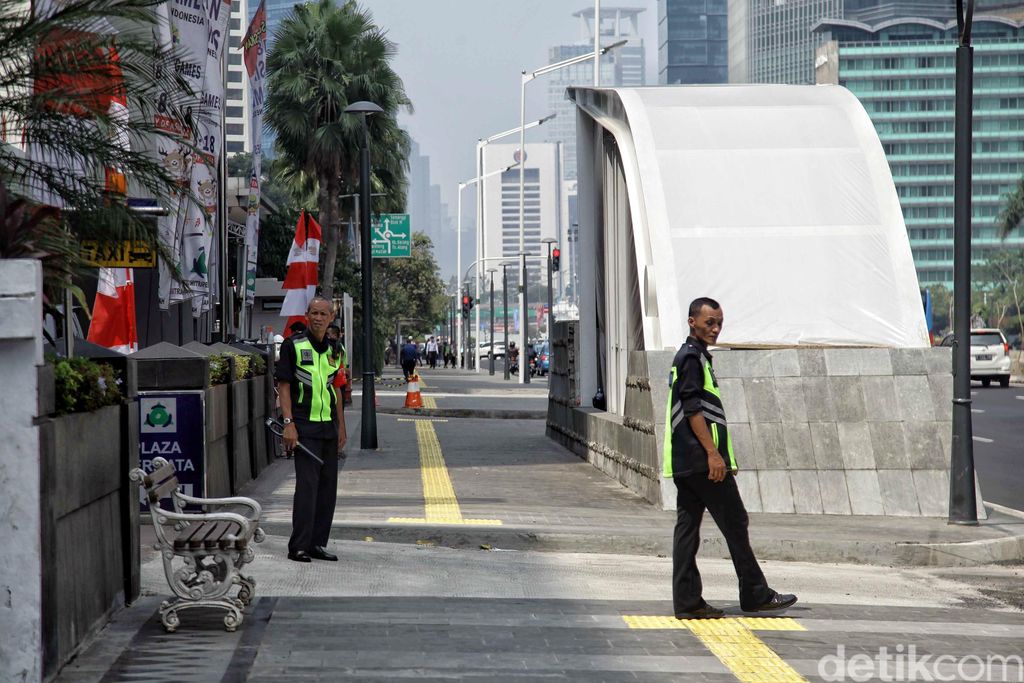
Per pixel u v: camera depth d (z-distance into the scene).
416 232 92.69
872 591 9.45
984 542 11.00
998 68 174.50
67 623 6.41
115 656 6.61
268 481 15.52
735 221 15.16
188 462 11.69
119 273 13.21
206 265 16.56
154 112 8.66
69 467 6.42
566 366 21.25
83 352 7.90
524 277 56.94
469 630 7.49
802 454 12.98
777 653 7.04
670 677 6.41
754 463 12.94
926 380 13.28
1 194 6.52
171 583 7.23
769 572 10.28
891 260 14.98
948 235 177.00
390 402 36.62
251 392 15.87
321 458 9.84
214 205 16.98
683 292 14.66
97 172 8.25
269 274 50.84
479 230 85.25
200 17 16.48
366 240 20.67
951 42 176.88
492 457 19.34
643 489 13.93
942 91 177.00
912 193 177.62
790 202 15.37
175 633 7.20
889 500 12.82
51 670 6.01
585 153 20.56
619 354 18.41
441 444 21.86
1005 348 42.47
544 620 7.86
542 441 22.73
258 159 25.38
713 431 7.91
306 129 39.59
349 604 8.23
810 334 14.41
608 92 17.83
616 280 18.73
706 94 16.95
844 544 10.91
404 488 14.86
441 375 75.06
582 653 6.93
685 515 8.00
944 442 13.08
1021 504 14.68
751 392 13.15
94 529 7.07
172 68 8.55
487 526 11.36
